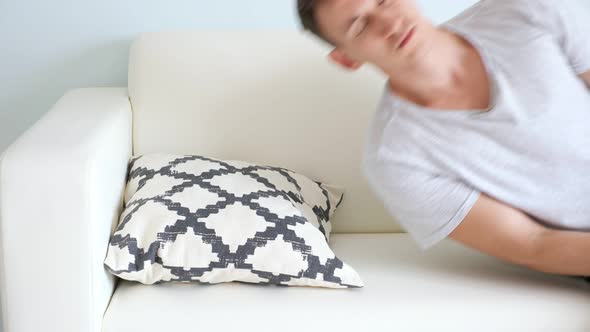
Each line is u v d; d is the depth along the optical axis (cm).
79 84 180
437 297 129
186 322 124
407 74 126
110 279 133
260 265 131
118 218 143
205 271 131
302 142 165
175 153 165
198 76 164
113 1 175
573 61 130
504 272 139
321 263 131
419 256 148
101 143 131
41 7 175
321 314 125
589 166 128
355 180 166
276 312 125
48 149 124
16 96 180
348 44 123
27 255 121
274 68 164
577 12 129
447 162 129
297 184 156
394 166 131
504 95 125
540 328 125
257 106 164
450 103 129
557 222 132
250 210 135
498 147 128
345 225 167
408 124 130
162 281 137
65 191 120
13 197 120
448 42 128
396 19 120
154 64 164
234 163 153
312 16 123
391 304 127
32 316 123
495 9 132
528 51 127
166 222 132
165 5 175
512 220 129
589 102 129
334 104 164
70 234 121
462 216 129
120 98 163
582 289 131
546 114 126
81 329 123
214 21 177
